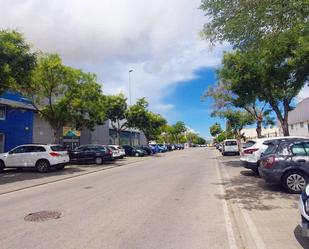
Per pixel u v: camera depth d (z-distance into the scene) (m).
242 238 5.74
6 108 27.27
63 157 20.39
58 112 24.70
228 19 9.08
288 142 10.20
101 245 5.46
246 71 18.80
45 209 8.43
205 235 5.97
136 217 7.37
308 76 16.69
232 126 47.66
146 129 49.56
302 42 12.56
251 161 14.56
